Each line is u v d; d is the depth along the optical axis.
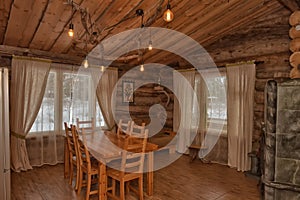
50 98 4.73
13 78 4.26
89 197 3.23
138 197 3.29
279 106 2.00
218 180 4.00
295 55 3.65
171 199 3.25
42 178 3.95
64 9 3.14
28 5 3.00
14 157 4.28
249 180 4.01
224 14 4.07
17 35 3.90
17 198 3.18
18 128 4.31
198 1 3.54
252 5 3.94
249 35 4.70
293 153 1.96
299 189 1.92
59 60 4.90
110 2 3.13
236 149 4.66
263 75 4.46
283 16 4.23
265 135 2.15
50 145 4.73
